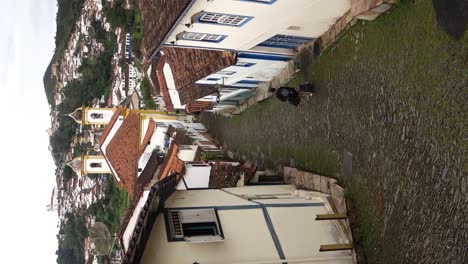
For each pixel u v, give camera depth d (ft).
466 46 29.96
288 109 61.93
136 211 57.11
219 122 95.55
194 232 40.75
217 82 71.41
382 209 38.99
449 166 31.14
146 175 87.76
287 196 49.93
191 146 86.22
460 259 29.71
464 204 29.63
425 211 33.40
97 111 113.19
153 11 52.80
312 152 54.34
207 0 40.98
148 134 100.12
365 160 42.32
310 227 43.27
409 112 35.81
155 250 37.42
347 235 41.98
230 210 43.01
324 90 51.39
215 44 53.88
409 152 35.63
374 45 41.22
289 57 59.06
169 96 94.63
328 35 49.93
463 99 30.07
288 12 44.75
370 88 41.83
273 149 67.10
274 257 40.22
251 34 50.75
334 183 46.88
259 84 71.41
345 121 46.57
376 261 39.22
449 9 31.37
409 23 36.04
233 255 39.55
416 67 35.04
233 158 84.38
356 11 40.75
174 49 73.72
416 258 34.19
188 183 63.62
